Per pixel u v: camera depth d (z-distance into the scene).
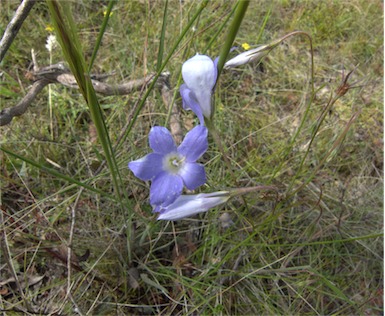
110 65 0.31
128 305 0.20
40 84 0.22
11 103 0.28
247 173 0.26
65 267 0.22
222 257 0.23
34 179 0.25
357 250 0.25
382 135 0.31
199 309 0.21
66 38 0.10
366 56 0.36
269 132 0.30
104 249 0.22
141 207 0.23
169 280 0.22
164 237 0.23
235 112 0.30
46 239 0.22
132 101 0.28
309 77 0.33
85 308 0.21
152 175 0.13
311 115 0.31
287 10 0.37
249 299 0.22
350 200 0.27
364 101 0.32
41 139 0.25
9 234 0.21
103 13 0.34
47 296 0.22
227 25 0.33
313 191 0.26
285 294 0.23
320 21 0.37
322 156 0.28
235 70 0.33
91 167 0.25
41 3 0.33
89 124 0.29
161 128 0.13
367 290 0.24
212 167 0.26
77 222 0.23
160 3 0.34
